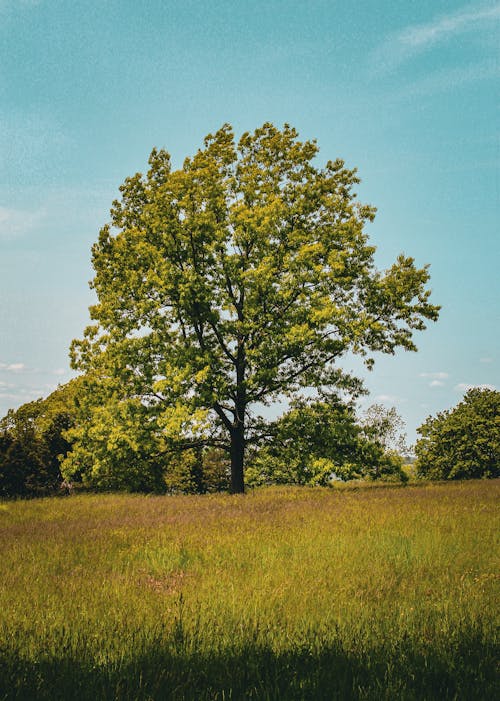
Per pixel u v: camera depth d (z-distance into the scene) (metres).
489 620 5.92
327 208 27.67
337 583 8.12
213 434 27.80
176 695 4.08
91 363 26.88
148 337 25.95
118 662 4.79
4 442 47.94
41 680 4.32
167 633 5.62
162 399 26.05
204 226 25.47
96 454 25.83
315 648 5.10
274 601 7.08
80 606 7.06
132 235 25.78
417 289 26.95
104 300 27.03
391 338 26.97
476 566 9.03
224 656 4.90
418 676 4.42
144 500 23.03
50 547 11.67
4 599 7.50
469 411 49.34
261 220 25.39
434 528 12.28
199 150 27.58
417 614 6.34
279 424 26.72
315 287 26.03
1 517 17.97
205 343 26.81
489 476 46.94
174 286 25.20
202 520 15.05
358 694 4.11
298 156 27.81
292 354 26.45
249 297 25.98
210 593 7.60
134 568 9.72
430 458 49.16
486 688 4.14
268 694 4.04
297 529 12.89
